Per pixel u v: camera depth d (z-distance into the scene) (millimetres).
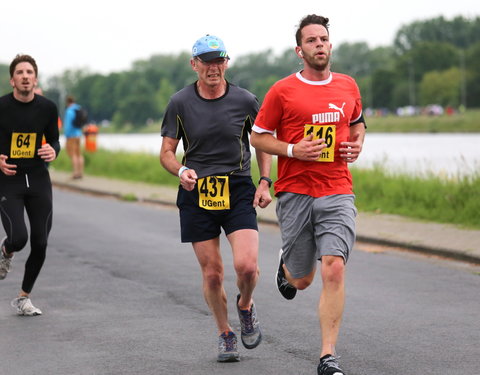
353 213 11180
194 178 11328
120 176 46625
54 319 14156
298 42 11258
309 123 11141
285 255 11656
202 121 11680
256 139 11398
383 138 128625
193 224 11602
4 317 14383
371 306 14727
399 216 26812
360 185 31500
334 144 11148
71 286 17016
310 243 11477
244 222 11547
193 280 17516
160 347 12273
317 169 11180
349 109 11250
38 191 14617
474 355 11555
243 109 11781
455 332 12844
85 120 44969
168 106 11805
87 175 48500
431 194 28297
